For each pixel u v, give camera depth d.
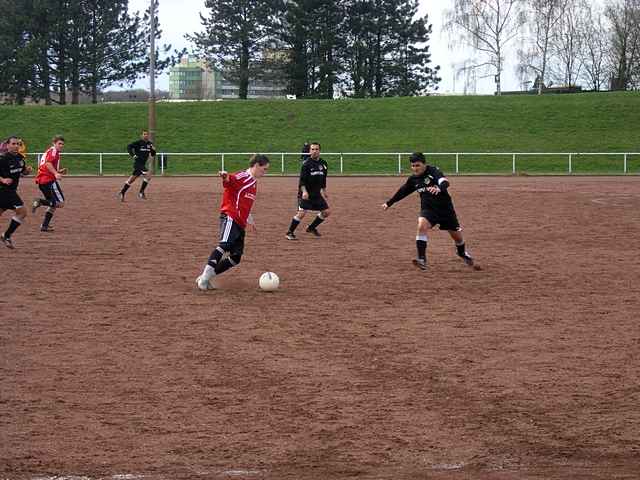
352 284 16.30
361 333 12.22
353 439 8.01
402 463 7.43
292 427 8.31
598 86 103.44
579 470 7.30
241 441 7.94
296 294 15.21
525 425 8.41
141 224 26.50
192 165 66.81
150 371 10.20
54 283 16.11
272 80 97.12
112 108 78.81
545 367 10.45
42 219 27.80
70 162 66.81
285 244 22.22
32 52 85.12
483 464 7.42
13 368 10.29
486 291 15.61
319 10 94.06
